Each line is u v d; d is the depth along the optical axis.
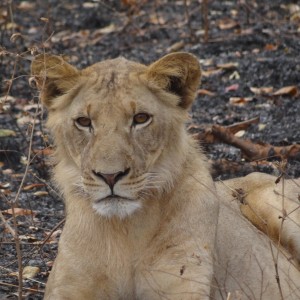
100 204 8.84
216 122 16.22
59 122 9.38
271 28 20.70
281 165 9.64
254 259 10.08
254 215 10.93
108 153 8.73
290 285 10.19
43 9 23.36
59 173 9.52
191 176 9.55
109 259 9.32
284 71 18.22
